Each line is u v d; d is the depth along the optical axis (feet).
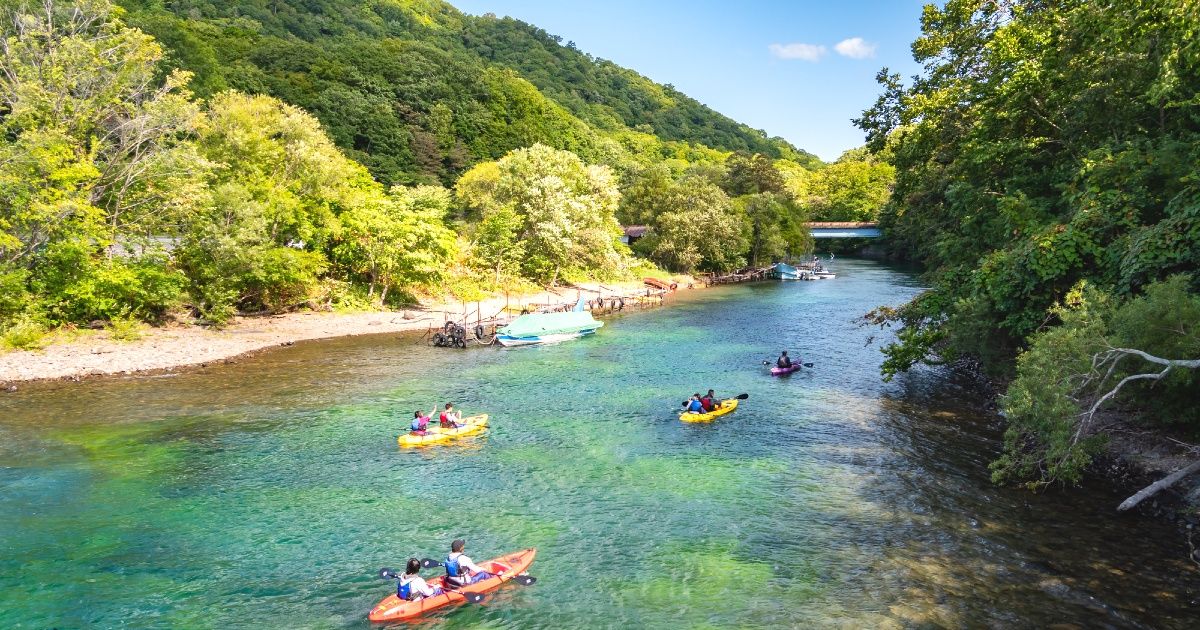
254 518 55.52
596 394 97.04
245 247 126.62
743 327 161.89
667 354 127.95
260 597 44.01
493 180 229.86
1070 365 54.70
